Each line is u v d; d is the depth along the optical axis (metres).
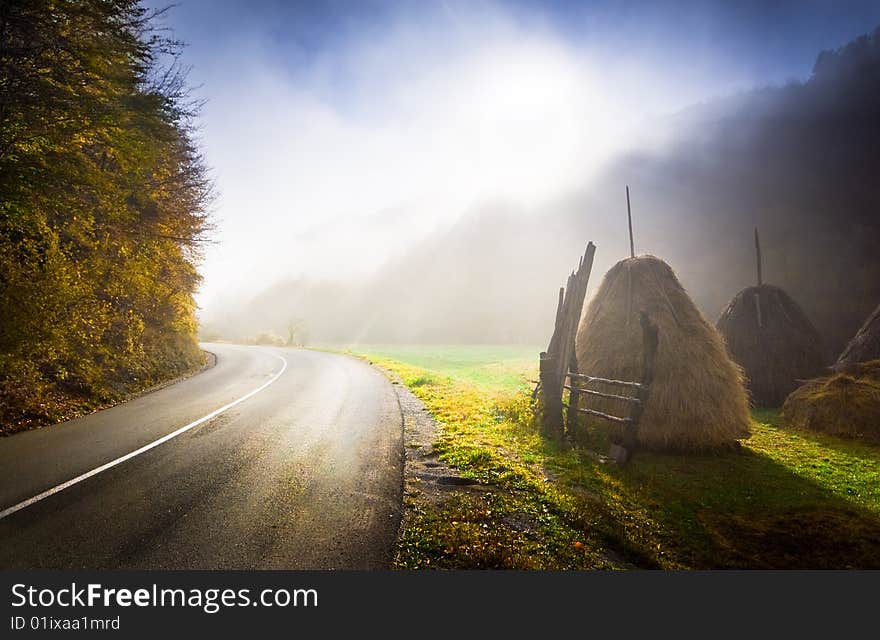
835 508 6.57
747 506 6.64
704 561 5.11
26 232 10.27
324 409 12.27
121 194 10.95
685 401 9.09
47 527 4.88
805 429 11.88
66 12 8.73
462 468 7.40
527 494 6.45
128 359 15.83
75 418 10.18
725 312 17.84
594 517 5.79
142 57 10.30
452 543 4.79
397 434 9.64
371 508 5.67
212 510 5.45
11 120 8.47
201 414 11.05
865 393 11.63
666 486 7.27
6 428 8.77
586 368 10.41
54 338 10.45
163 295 19.55
